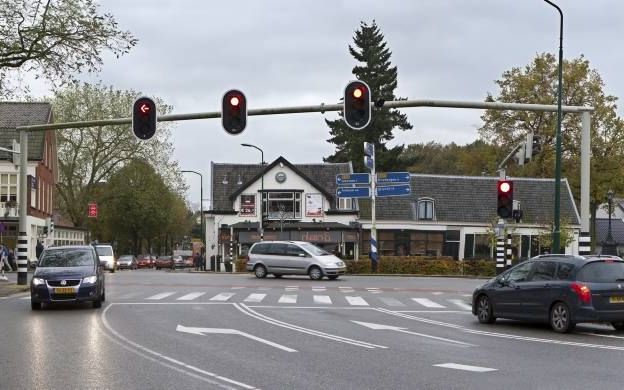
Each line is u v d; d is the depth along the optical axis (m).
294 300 24.78
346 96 20.17
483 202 66.75
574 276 16.27
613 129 61.59
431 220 65.00
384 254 64.44
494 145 64.88
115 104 70.06
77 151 70.12
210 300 24.48
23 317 18.78
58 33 26.72
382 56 80.50
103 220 82.06
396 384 9.91
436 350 13.27
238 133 21.31
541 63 62.66
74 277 20.67
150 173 76.38
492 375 10.69
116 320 17.98
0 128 58.81
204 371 10.79
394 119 80.69
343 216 63.59
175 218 90.56
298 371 10.85
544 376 10.65
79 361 11.65
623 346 14.11
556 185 24.03
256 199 64.12
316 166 67.12
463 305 23.75
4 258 36.31
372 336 15.24
